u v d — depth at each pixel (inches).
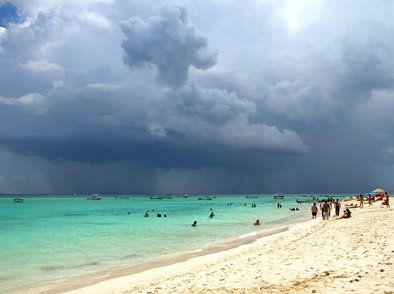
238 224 1930.4
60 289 622.2
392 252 644.1
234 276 563.5
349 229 1109.1
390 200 3351.4
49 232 1663.4
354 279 462.0
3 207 4995.1
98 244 1213.7
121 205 5600.4
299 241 957.2
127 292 548.4
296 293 429.4
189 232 1553.9
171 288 525.7
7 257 975.0
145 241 1273.4
